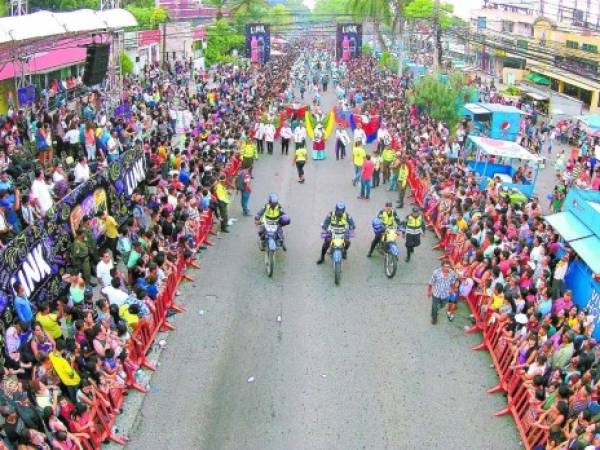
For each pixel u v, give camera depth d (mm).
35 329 10422
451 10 59219
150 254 13891
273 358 12234
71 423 9195
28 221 13602
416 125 30250
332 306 14430
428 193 20328
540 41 49875
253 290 15148
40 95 25703
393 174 23312
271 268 15688
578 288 14117
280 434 10094
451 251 16891
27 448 8336
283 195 22844
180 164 20250
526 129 34875
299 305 14438
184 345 12648
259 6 73250
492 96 43094
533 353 10742
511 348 11398
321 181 24859
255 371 11789
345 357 12328
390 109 34750
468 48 71688
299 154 24234
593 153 28719
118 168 17344
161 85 37750
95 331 10398
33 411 9125
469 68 65938
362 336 13141
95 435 9523
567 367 10711
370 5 55156
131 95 30375
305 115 29688
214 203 18547
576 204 16062
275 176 25453
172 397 10992
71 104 27531
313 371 11820
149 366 11766
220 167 21656
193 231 16797
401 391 11312
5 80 26328
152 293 12734
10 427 8781
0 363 10273
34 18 15336
